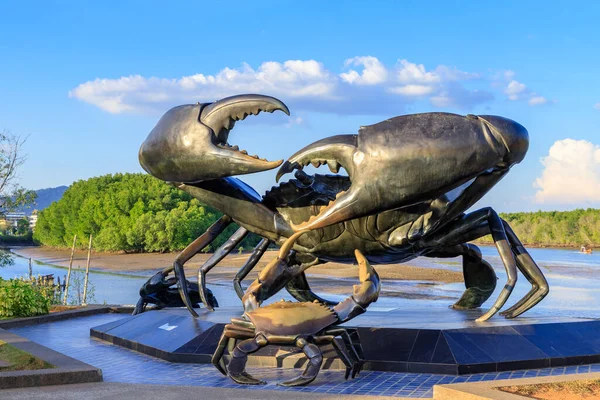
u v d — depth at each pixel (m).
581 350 9.21
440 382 8.09
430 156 8.85
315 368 7.91
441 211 9.80
